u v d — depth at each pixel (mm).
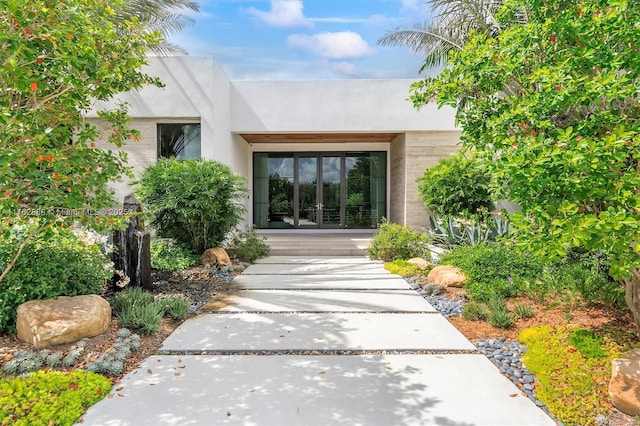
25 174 2746
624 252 2477
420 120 9922
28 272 3717
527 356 3193
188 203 7027
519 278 4863
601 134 2857
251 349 3438
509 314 4145
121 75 3639
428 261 7520
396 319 4277
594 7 2977
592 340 3174
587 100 2869
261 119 9977
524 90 3387
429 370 3029
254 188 13086
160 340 3660
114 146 8641
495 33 7770
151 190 7195
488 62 3430
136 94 8609
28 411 2340
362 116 9969
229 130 9906
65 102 3016
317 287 5816
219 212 7688
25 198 3094
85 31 2787
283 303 4934
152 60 8648
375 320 4242
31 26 2400
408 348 3463
